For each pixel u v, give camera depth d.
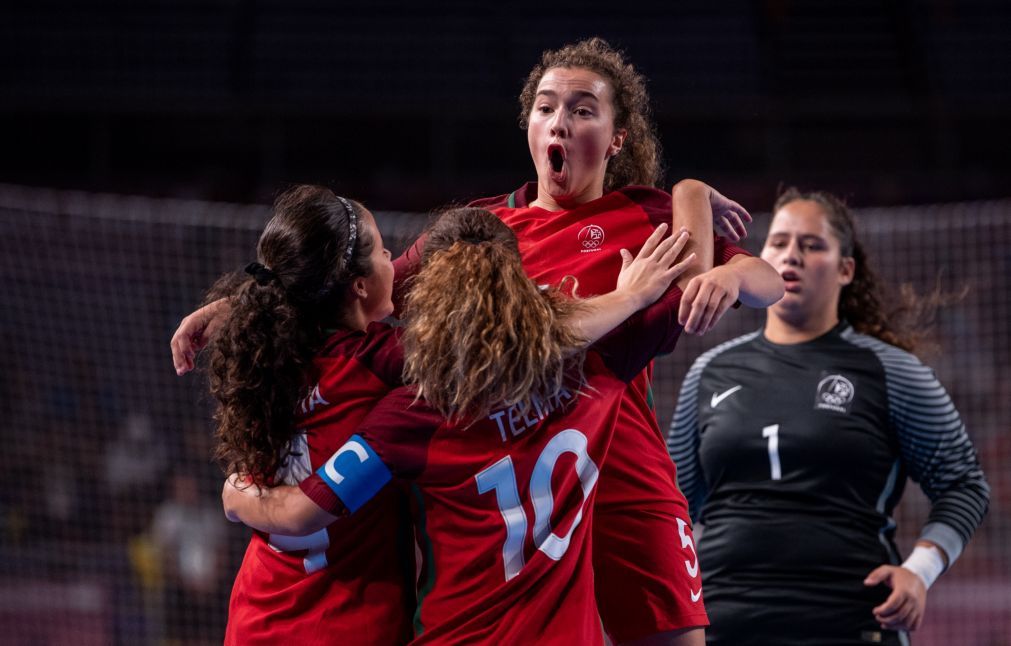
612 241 5.39
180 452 16.84
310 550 4.66
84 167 22.11
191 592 15.35
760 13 26.38
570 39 25.84
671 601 5.56
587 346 4.55
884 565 6.62
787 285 7.32
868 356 7.16
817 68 25.38
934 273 17.12
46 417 16.83
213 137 22.36
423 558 4.66
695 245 5.07
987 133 22.84
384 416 4.47
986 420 16.77
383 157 22.50
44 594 15.19
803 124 23.03
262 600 4.72
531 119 5.65
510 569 4.43
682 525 5.74
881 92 25.02
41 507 16.23
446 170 22.39
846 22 25.94
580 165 5.52
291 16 25.83
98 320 17.50
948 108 22.56
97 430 16.88
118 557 15.65
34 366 17.12
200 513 16.08
